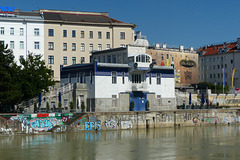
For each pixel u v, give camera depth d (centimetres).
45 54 11256
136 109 8606
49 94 8044
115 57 9250
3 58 7250
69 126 7106
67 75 9231
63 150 5281
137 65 8450
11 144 5753
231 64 14475
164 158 4766
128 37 12131
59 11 12625
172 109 9144
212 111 8875
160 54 12356
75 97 8181
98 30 11862
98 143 5909
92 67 8269
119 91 8431
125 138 6481
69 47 11544
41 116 6969
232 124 9112
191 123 8538
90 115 7300
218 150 5347
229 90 11750
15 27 10975
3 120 6662
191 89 11562
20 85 7394
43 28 11250
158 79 9025
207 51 15812
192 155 4966
